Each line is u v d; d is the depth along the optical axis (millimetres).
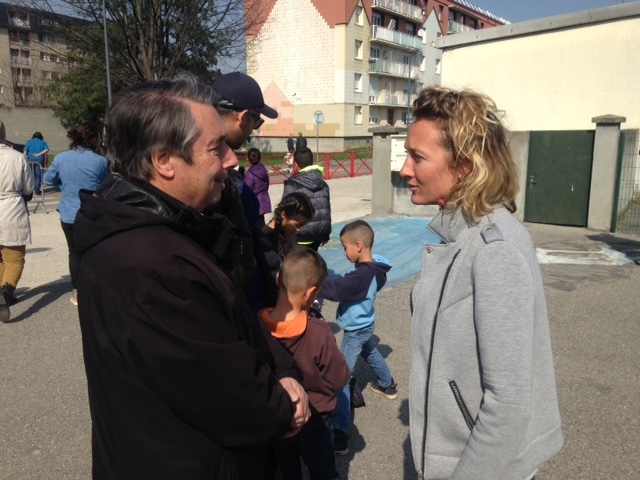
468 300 1414
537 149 9867
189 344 1219
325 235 5102
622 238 8836
